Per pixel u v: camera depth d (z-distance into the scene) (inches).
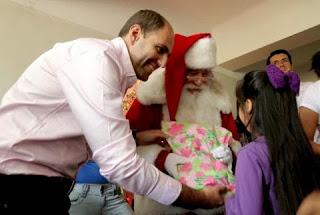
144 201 53.4
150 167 33.8
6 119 33.5
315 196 23.5
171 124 56.4
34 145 33.0
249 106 42.7
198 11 116.7
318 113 63.9
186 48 56.9
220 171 52.1
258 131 40.6
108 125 31.2
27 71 36.2
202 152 53.9
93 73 31.9
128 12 106.8
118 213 61.7
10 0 91.0
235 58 122.5
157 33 37.4
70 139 34.8
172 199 34.7
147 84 55.2
